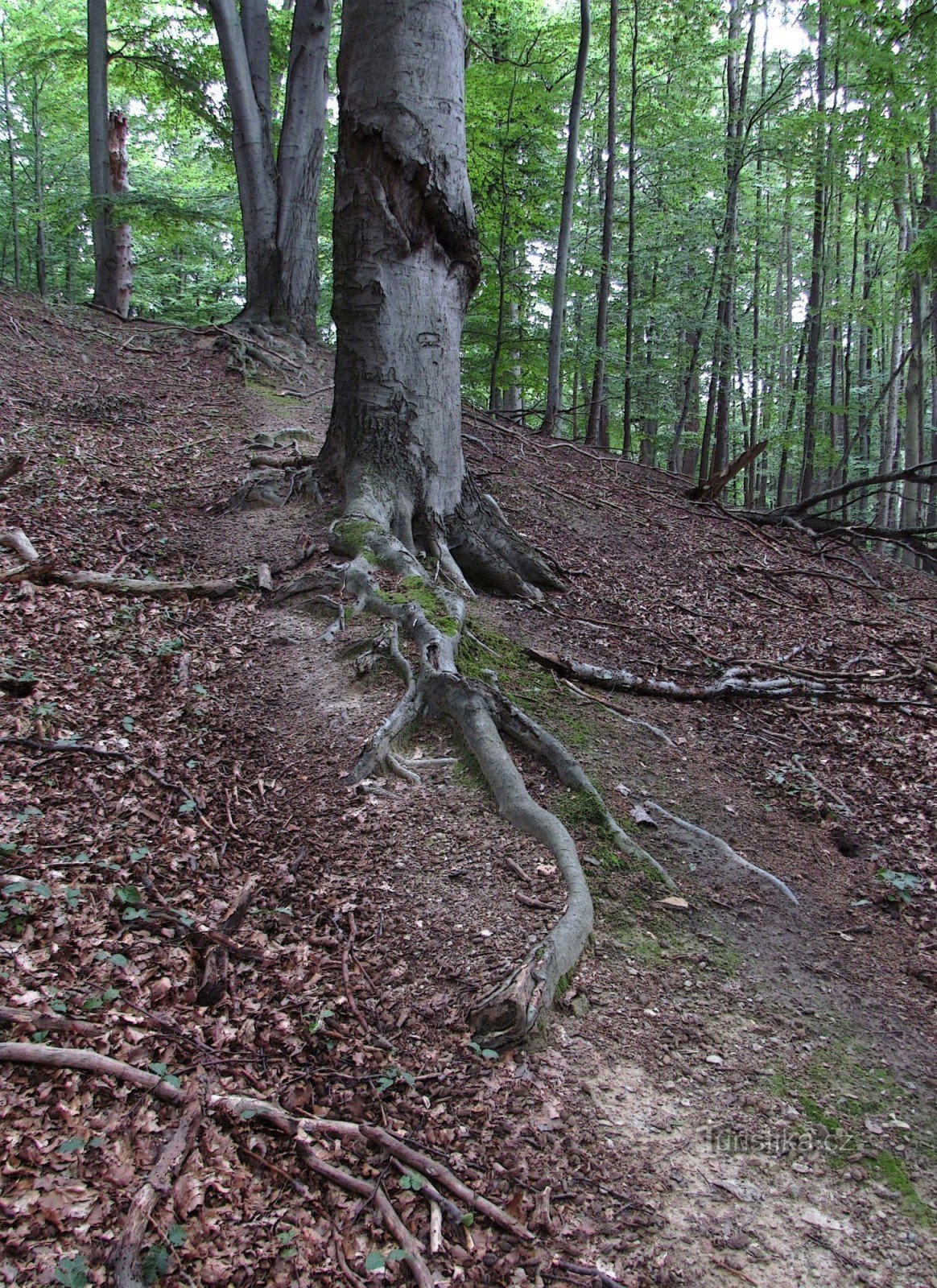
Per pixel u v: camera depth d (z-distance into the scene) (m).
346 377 7.25
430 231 7.04
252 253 14.41
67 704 4.91
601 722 5.75
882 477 12.20
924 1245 2.87
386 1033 3.32
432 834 4.38
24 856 3.73
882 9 12.34
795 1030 3.69
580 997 3.61
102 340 13.40
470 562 7.43
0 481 7.40
